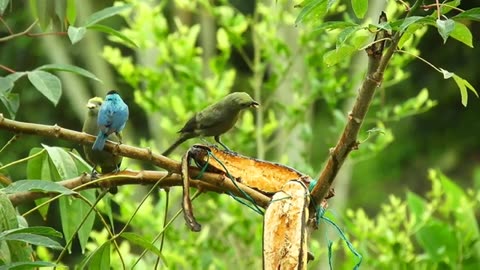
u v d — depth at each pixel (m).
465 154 22.02
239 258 12.18
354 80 12.59
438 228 11.22
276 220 5.99
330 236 13.88
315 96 12.52
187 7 13.80
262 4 13.42
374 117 14.49
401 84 21.61
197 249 11.83
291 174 6.36
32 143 19.52
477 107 22.05
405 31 5.43
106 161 7.28
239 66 19.23
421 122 22.17
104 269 6.61
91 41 18.05
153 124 14.35
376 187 21.80
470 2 19.30
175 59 12.99
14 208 7.00
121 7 7.19
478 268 11.14
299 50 12.55
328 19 13.91
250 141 12.45
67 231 7.47
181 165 6.40
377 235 11.52
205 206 12.12
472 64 21.80
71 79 17.80
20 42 19.86
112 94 7.48
